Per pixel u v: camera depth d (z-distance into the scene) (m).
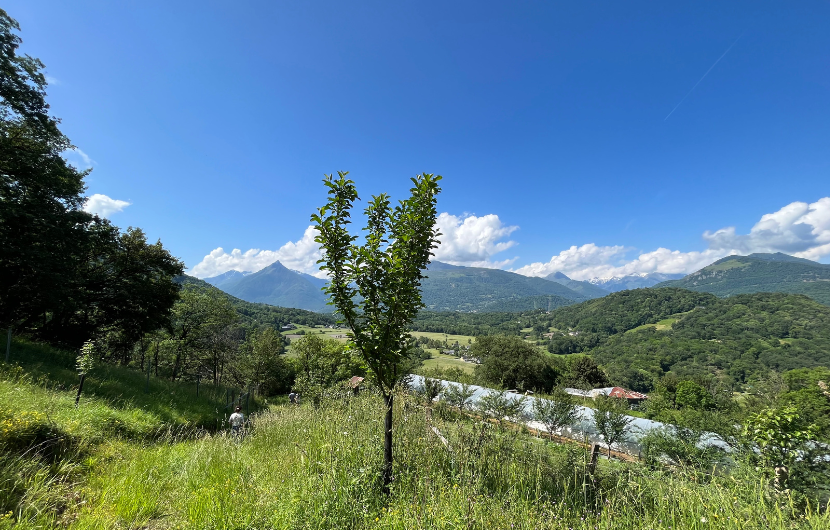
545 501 3.41
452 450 4.39
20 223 12.38
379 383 4.07
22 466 3.62
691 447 6.52
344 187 3.85
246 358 29.55
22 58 13.77
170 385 15.44
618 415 9.60
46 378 8.51
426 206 4.02
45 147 14.07
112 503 3.55
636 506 3.46
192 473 4.64
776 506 3.05
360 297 4.11
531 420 11.57
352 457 4.20
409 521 2.81
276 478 4.07
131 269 19.06
